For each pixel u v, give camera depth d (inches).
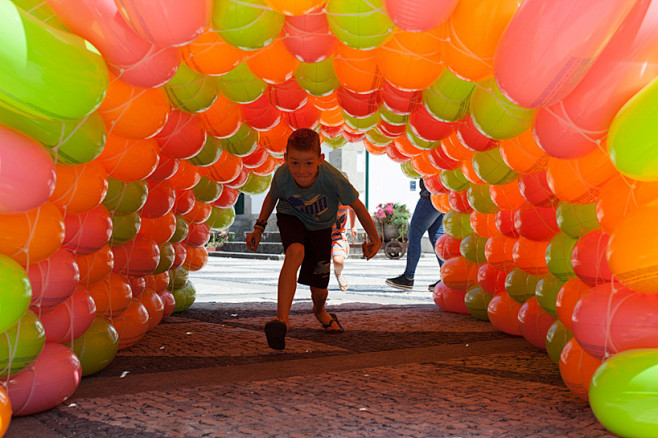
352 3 81.4
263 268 486.3
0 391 73.5
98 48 77.5
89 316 103.3
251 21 83.2
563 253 116.0
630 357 74.6
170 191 143.8
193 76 109.1
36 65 65.9
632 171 70.1
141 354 130.9
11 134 70.1
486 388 101.6
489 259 162.6
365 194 689.0
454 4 73.2
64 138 82.4
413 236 251.0
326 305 220.7
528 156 105.9
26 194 70.1
